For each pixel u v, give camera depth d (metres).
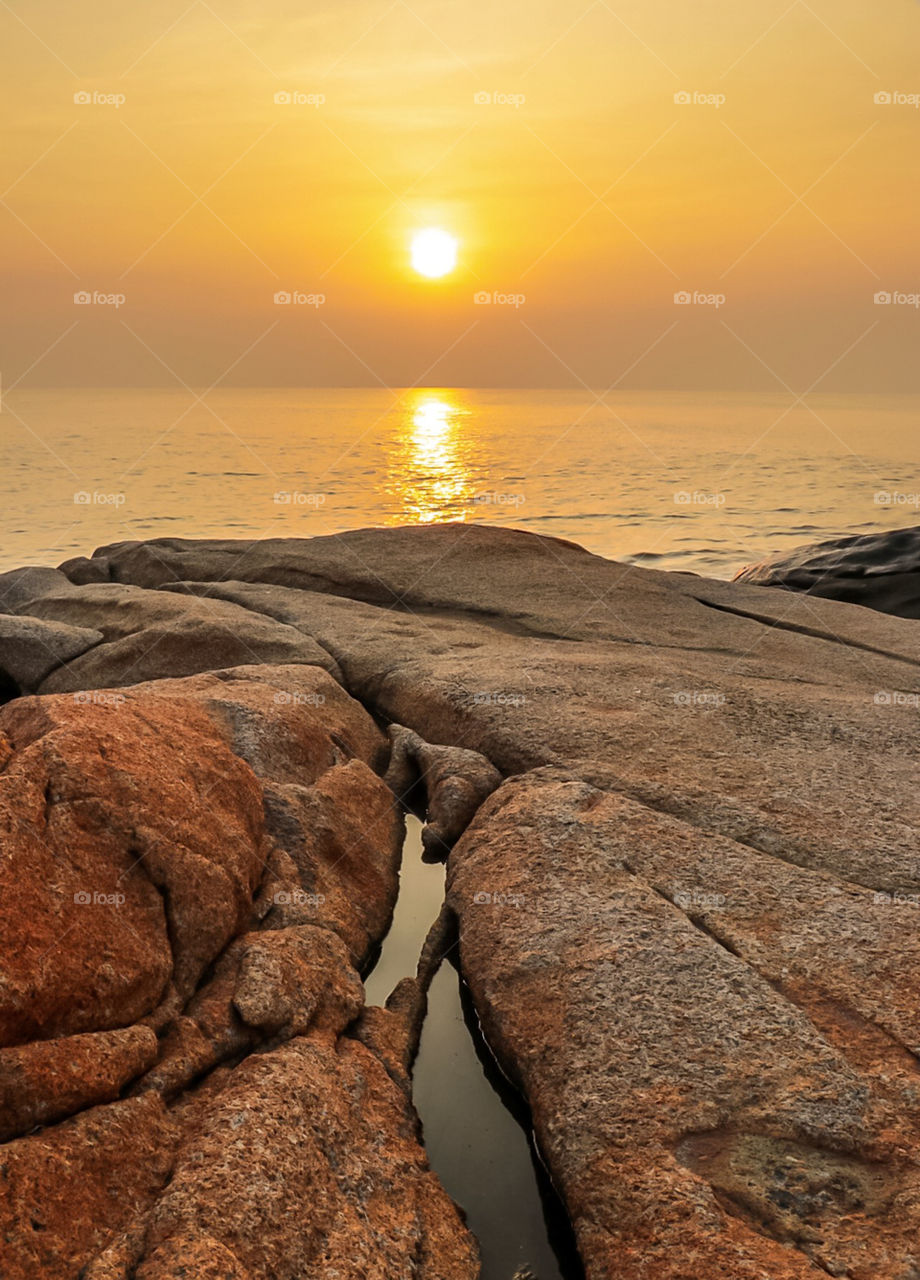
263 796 6.32
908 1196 3.64
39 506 42.59
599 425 127.00
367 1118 4.22
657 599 12.51
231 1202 3.40
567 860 5.88
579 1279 3.82
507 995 5.01
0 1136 3.46
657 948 5.01
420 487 51.91
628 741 7.60
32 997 3.76
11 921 3.94
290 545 14.54
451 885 6.20
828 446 86.56
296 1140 3.77
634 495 48.00
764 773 7.05
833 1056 4.26
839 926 5.21
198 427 112.44
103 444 81.19
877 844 6.02
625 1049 4.43
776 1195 3.71
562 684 8.82
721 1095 4.13
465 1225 4.01
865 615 12.23
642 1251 3.57
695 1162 3.87
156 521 39.06
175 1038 4.27
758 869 5.77
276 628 10.61
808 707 8.43
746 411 197.25
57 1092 3.60
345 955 5.25
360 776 7.41
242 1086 4.00
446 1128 4.58
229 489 50.22
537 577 13.25
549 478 56.66
